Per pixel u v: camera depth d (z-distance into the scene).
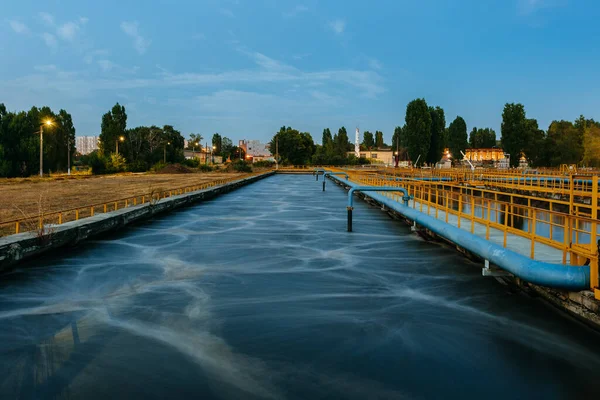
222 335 7.77
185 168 89.75
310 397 5.80
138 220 21.66
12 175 62.19
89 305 9.37
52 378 6.25
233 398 5.77
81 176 68.56
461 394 5.91
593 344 7.39
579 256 8.34
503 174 46.06
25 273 11.89
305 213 26.00
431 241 16.77
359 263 13.20
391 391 5.95
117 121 95.50
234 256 14.19
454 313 8.88
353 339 7.62
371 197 30.02
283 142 119.50
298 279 11.45
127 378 6.26
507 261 9.54
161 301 9.64
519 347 7.33
